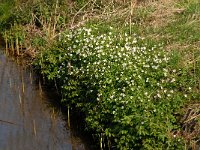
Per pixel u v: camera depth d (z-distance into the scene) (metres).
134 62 11.52
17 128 12.25
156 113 10.07
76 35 13.27
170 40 12.84
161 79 11.10
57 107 12.88
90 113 10.97
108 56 11.80
